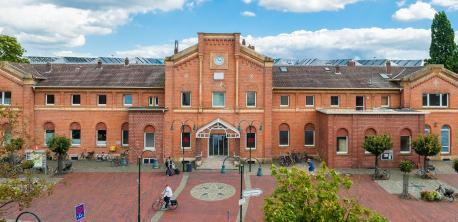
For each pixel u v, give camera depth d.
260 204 32.00
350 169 43.25
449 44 60.50
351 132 43.81
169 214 29.78
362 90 49.22
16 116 25.22
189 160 46.53
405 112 43.91
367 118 43.91
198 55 45.78
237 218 29.02
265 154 46.53
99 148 49.16
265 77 46.25
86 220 28.38
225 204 32.03
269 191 35.12
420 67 53.09
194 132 46.34
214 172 41.81
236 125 46.38
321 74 52.88
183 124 46.28
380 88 49.03
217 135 46.78
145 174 41.12
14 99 47.25
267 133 46.53
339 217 14.94
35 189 22.69
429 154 40.06
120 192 34.94
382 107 49.50
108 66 53.59
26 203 22.00
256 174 40.88
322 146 46.72
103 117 49.03
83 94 48.88
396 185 37.00
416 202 32.19
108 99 48.94
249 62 46.25
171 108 46.09
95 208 30.88
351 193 34.50
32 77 47.34
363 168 43.72
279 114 49.19
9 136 25.44
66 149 40.53
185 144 46.47
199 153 46.41
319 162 47.22
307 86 49.09
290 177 16.05
